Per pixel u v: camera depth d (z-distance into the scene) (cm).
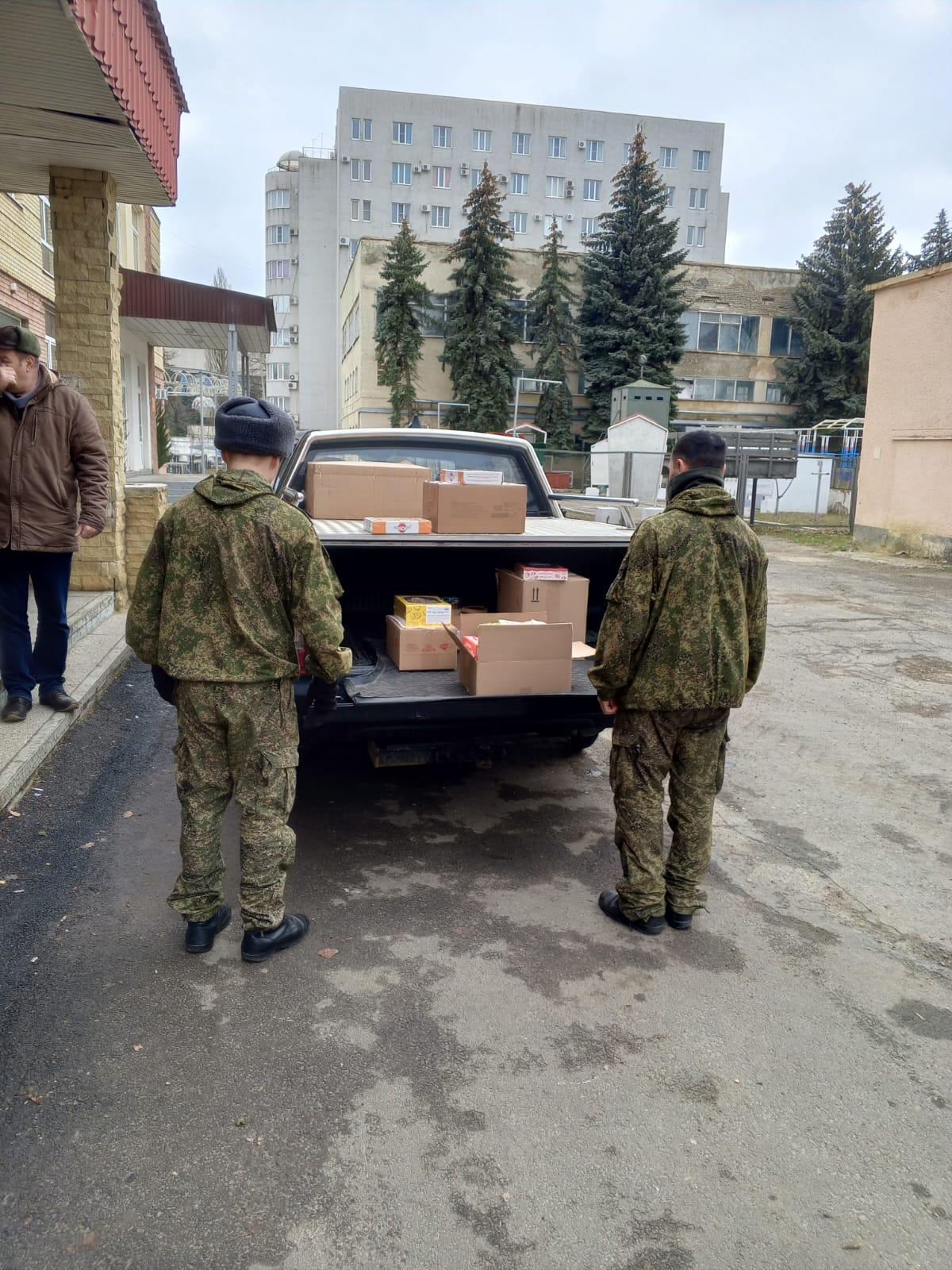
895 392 1591
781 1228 193
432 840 395
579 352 3969
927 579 1288
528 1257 183
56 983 272
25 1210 190
